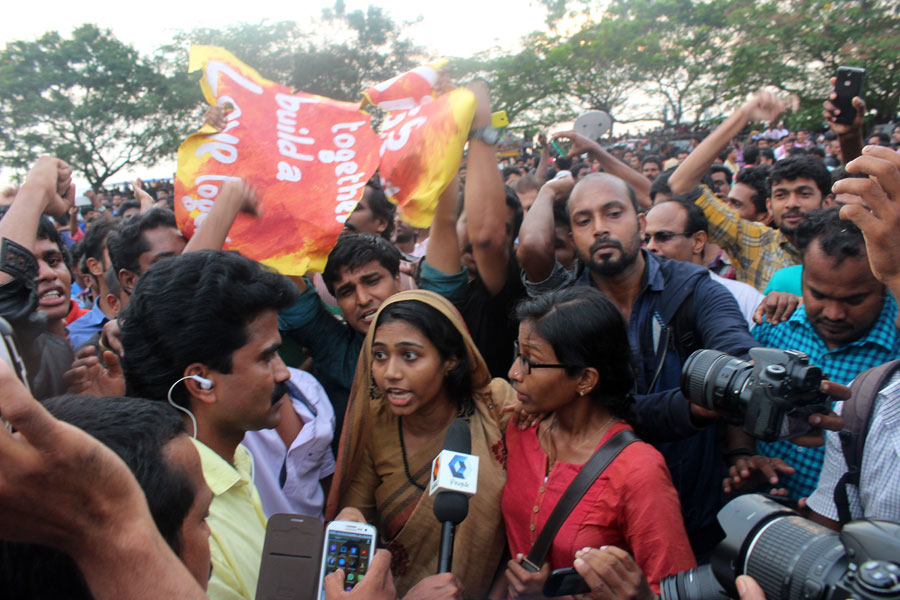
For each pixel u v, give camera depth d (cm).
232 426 145
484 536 182
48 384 203
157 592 71
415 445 193
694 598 118
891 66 2078
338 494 194
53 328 245
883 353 185
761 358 146
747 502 118
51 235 244
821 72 2358
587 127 453
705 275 226
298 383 208
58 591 80
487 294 262
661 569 150
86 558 70
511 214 300
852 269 176
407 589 184
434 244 251
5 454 62
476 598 182
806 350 204
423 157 229
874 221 138
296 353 258
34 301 181
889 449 144
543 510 169
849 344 189
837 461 159
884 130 1564
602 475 162
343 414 243
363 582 124
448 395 193
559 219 294
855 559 92
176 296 137
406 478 191
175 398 141
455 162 225
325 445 202
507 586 189
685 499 210
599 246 228
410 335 180
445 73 251
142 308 139
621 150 1806
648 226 319
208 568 104
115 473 69
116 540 69
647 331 227
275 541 132
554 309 171
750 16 2453
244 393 142
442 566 138
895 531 92
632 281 234
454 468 142
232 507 146
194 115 3594
